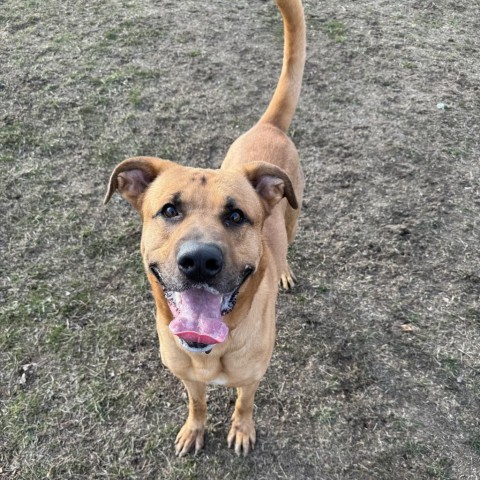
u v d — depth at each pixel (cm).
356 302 88
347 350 82
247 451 70
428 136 119
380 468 69
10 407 73
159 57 137
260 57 139
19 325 82
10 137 112
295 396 76
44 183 104
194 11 155
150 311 85
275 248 71
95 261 92
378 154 114
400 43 147
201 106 123
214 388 78
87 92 125
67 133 114
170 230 54
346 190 106
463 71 139
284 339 83
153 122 119
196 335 53
